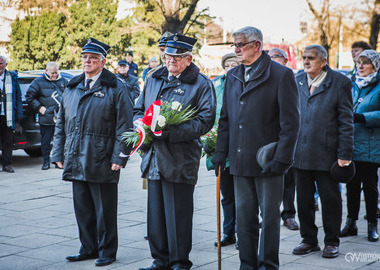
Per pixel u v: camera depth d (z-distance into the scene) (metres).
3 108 10.38
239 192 4.59
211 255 5.43
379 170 8.77
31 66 35.03
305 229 5.50
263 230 4.47
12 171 10.49
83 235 5.25
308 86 5.58
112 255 5.16
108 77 5.18
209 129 4.80
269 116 4.42
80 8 34.41
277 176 4.43
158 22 34.53
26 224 6.60
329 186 5.43
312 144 5.42
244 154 4.46
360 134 5.88
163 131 4.64
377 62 5.93
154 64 14.34
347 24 38.59
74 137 5.14
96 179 5.07
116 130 5.11
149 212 4.93
